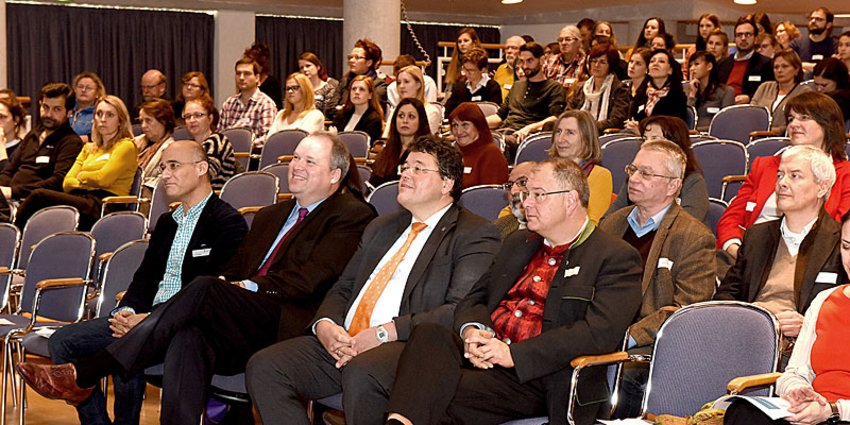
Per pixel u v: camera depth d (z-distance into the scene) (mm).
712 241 3410
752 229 3463
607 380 3127
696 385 2885
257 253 3910
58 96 6816
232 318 3551
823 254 3254
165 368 3490
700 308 2924
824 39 9305
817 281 3232
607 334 3021
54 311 4504
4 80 9688
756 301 3365
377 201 4785
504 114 7664
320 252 3736
